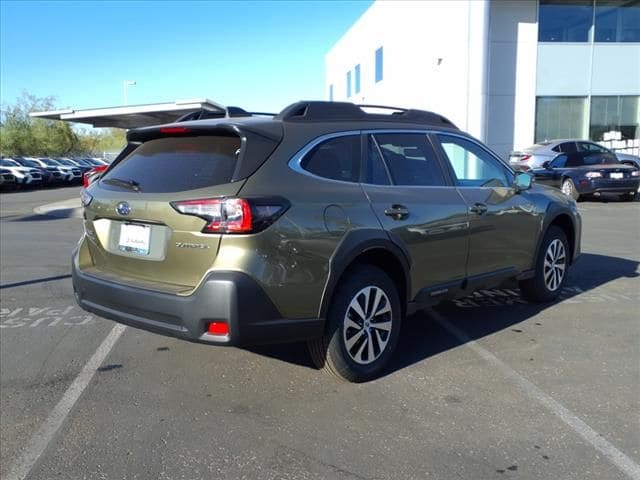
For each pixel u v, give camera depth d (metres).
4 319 5.82
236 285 3.39
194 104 17.73
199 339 3.51
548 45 23.31
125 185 4.02
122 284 3.83
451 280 4.74
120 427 3.57
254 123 3.82
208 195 3.50
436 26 24.42
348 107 4.40
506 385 4.10
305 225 3.65
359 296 4.05
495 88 23.25
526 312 5.86
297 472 3.07
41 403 3.92
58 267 8.52
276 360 4.61
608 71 23.81
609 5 23.52
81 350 4.92
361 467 3.10
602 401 3.84
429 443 3.34
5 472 3.10
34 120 61.44
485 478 2.99
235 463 3.16
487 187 5.18
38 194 29.58
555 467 3.08
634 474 3.02
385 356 4.27
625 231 11.24
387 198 4.20
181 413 3.75
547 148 18.45
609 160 18.17
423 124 4.87
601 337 5.09
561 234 6.15
